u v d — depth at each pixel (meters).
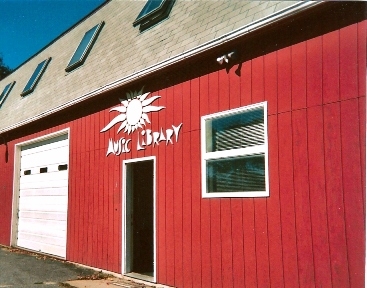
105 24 11.08
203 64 6.76
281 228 5.40
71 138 10.21
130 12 9.86
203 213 6.48
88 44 10.88
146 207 8.62
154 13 8.42
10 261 10.01
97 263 8.83
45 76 12.98
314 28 5.29
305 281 5.09
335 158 4.94
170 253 6.98
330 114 5.03
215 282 6.18
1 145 14.06
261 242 5.62
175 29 7.62
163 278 7.07
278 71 5.66
